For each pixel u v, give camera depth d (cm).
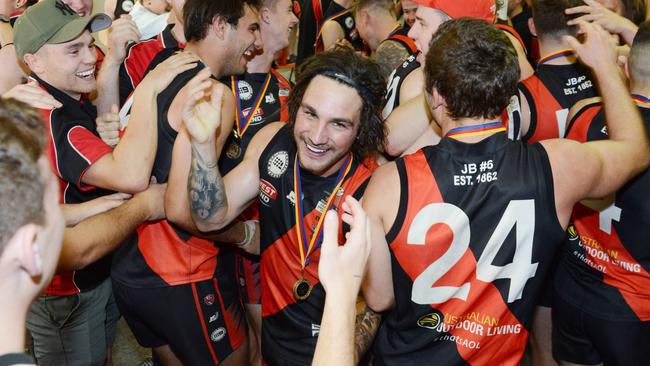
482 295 173
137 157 211
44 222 99
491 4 249
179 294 240
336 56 187
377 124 197
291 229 203
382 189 171
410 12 294
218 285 250
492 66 162
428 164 170
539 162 167
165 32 311
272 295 214
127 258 243
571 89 254
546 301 282
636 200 212
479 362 179
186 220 215
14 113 99
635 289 226
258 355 305
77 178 216
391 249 172
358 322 189
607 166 173
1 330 95
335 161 194
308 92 187
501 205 166
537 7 258
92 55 232
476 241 168
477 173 167
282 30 292
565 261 246
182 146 205
